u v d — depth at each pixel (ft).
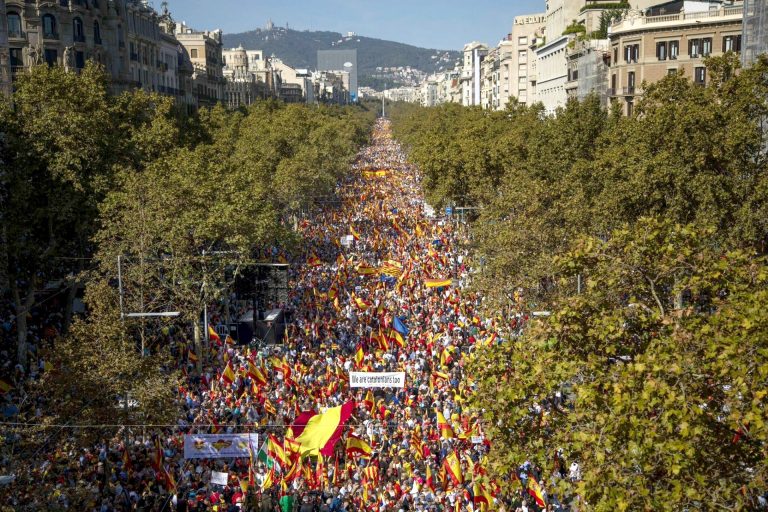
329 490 115.85
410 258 279.49
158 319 167.53
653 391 67.82
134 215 173.27
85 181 196.95
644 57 337.93
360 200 460.96
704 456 69.05
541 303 170.81
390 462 125.39
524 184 198.08
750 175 174.09
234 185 210.18
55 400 113.70
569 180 215.51
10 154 192.13
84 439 112.98
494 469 84.02
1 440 102.17
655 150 179.93
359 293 231.91
